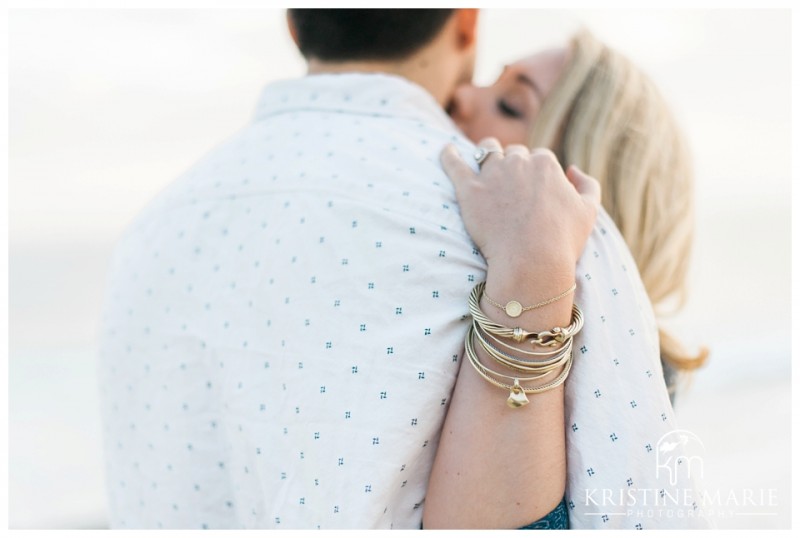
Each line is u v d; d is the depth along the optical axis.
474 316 0.86
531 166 0.92
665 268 1.61
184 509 1.03
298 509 0.89
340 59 1.10
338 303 0.90
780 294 6.09
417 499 0.91
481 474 0.85
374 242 0.91
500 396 0.85
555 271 0.85
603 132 1.57
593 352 0.89
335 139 1.01
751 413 4.73
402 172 0.95
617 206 1.56
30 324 5.20
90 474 3.94
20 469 3.92
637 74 1.66
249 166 1.04
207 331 1.00
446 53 1.13
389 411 0.86
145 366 1.07
